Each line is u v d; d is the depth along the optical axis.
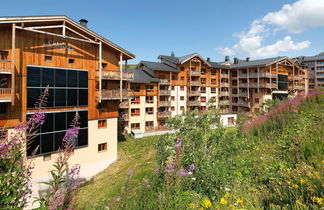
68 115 17.25
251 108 41.38
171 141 10.09
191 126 10.13
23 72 14.89
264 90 39.00
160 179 5.75
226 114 40.84
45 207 3.41
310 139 6.70
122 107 30.02
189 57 38.19
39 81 15.63
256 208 3.92
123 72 20.98
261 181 5.14
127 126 31.77
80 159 18.25
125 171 16.45
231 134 8.66
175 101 38.12
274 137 9.06
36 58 15.60
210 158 6.76
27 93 14.98
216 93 44.69
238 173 5.70
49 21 15.62
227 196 4.32
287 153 6.51
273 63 38.75
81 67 18.41
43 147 15.37
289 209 3.53
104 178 16.22
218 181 4.93
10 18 13.61
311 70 66.00
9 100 13.65
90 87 19.16
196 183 4.99
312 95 12.55
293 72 42.91
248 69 40.91
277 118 11.05
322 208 3.08
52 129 16.02
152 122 34.84
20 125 3.83
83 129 18.44
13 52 13.71
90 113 19.09
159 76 36.25
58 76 16.69
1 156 3.32
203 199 4.21
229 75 46.09
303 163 5.04
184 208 4.04
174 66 39.28
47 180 15.41
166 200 4.23
